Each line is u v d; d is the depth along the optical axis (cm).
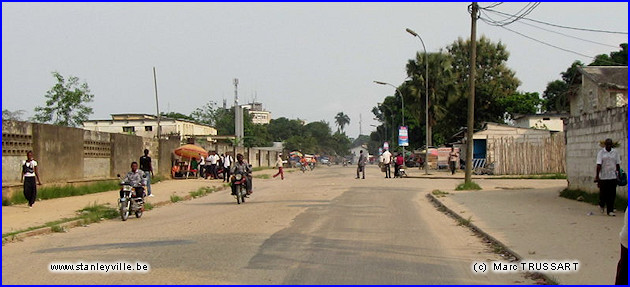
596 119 1709
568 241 1030
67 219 1467
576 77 2745
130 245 1084
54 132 2145
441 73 5781
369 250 1005
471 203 1794
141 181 1625
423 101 5806
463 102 6581
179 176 3553
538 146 3859
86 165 2456
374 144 15225
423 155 5925
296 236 1163
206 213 1684
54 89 4841
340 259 923
